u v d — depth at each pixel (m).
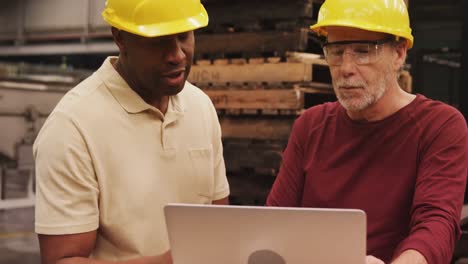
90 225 2.07
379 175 2.19
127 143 2.16
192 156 2.33
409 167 2.15
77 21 10.91
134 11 2.08
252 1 3.97
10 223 8.49
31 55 12.88
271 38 3.90
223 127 4.16
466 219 3.03
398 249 1.98
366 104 2.13
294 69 3.83
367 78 2.12
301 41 3.79
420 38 12.23
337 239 1.61
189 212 1.69
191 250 1.73
